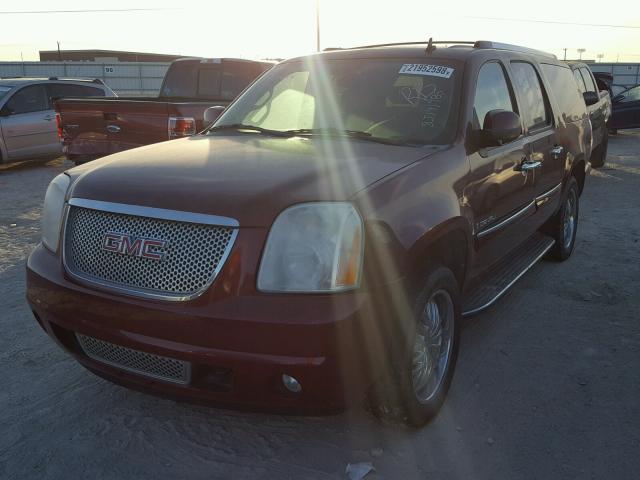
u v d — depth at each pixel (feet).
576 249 20.20
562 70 18.66
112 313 8.27
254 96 13.55
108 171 9.35
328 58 13.46
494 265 13.17
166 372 8.32
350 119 11.73
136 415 10.18
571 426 10.02
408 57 12.64
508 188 12.57
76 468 8.83
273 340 7.56
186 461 9.03
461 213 10.14
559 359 12.37
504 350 12.74
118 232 8.37
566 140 16.96
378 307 8.09
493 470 8.90
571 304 15.29
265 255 7.73
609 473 8.83
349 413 10.30
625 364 12.16
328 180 8.48
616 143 53.88
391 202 8.60
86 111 26.35
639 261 18.85
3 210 26.17
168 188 8.41
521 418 10.23
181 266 7.93
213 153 10.14
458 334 10.53
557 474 8.81
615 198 28.96
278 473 8.79
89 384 11.16
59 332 9.29
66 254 8.93
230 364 7.72
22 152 37.93
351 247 7.88
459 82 11.75
